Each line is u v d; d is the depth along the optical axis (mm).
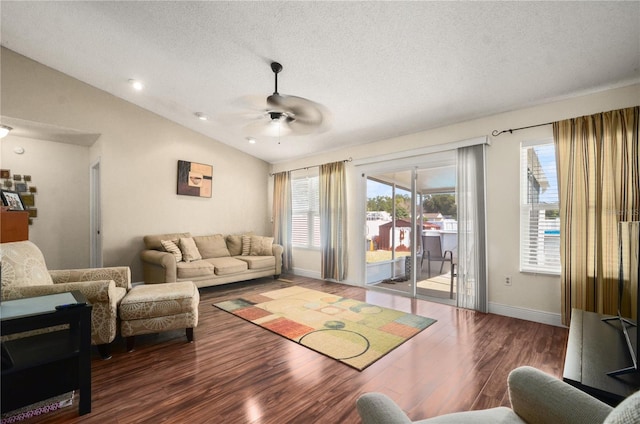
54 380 1704
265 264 5191
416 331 2893
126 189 4543
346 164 5121
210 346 2584
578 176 2844
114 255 4414
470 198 3604
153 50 3193
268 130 4871
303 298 4113
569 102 2998
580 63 2502
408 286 4367
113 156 4410
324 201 5309
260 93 3760
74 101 4031
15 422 1599
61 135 4309
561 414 893
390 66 2861
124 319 2441
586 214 2791
